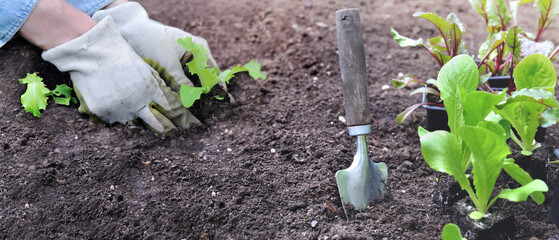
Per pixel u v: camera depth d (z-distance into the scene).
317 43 1.56
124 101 1.23
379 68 1.48
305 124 1.30
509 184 1.15
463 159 1.09
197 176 1.18
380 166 1.15
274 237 1.10
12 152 1.19
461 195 1.13
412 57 1.52
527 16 1.66
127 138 1.24
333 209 1.13
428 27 1.63
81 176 1.17
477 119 1.06
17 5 1.19
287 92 1.38
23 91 1.28
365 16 1.69
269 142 1.25
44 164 1.18
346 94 1.10
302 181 1.18
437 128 1.23
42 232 1.11
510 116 1.14
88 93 1.23
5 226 1.11
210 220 1.12
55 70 1.29
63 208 1.13
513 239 1.09
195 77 1.33
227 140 1.25
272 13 1.70
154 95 1.24
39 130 1.23
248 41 1.58
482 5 1.28
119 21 1.27
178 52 1.30
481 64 1.23
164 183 1.17
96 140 1.23
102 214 1.13
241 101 1.35
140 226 1.12
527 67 1.10
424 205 1.14
